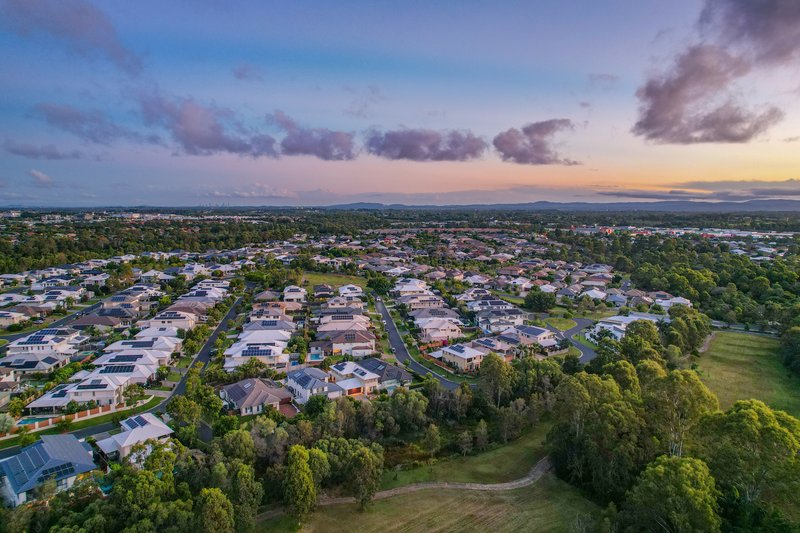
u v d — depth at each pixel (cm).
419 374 11938
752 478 6000
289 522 6656
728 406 10431
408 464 8262
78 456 7075
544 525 6700
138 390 9919
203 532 5656
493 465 8319
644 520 5734
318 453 7056
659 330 14325
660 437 7475
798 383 11731
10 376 10756
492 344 13412
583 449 7656
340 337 13338
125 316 15625
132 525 5694
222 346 13125
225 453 7275
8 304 16575
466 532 6531
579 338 15600
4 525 5550
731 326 16938
